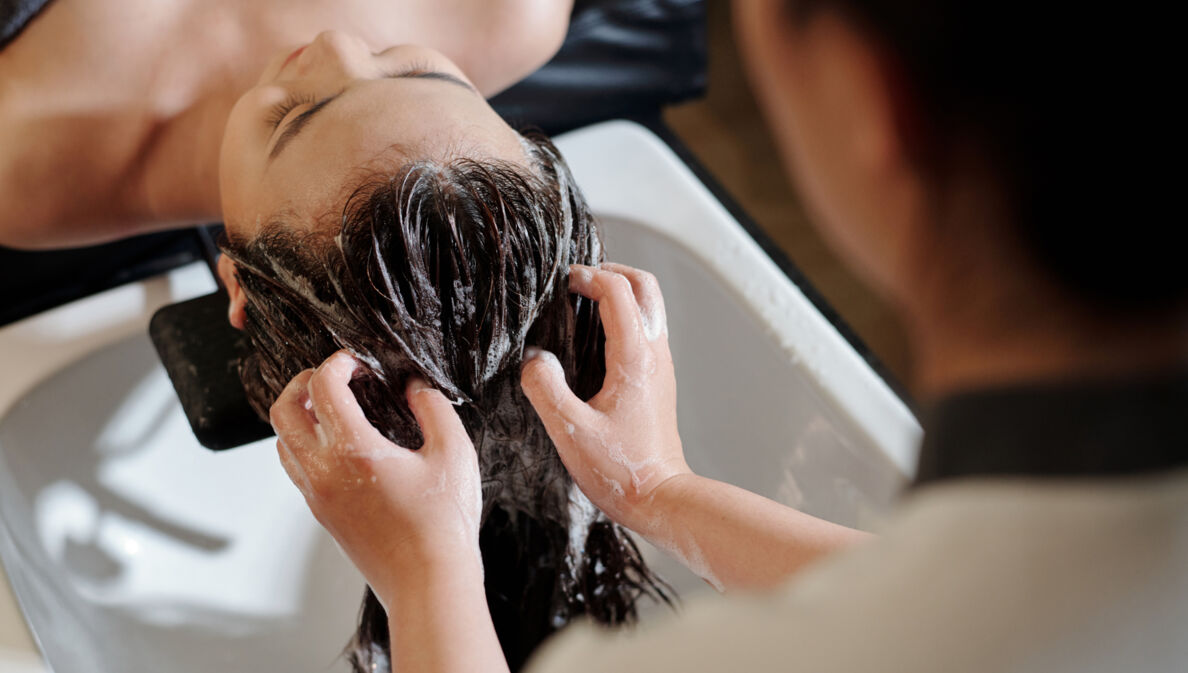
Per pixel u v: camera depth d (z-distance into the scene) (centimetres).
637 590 94
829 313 122
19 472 99
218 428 92
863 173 27
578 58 125
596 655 35
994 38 23
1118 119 23
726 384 113
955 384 27
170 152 106
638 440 69
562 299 73
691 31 129
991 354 26
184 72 104
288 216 74
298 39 106
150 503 108
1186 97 23
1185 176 23
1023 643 27
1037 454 25
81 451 105
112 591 102
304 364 76
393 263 68
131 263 123
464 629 57
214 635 106
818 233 177
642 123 140
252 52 106
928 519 28
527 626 88
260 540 113
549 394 68
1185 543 25
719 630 32
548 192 76
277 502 114
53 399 104
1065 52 23
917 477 29
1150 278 24
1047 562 26
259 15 106
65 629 92
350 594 112
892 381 117
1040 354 25
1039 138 24
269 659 107
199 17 105
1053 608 26
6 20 98
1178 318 24
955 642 28
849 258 32
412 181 69
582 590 89
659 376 71
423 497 62
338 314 70
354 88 80
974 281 26
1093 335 25
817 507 105
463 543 61
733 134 189
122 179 106
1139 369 25
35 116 101
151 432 110
